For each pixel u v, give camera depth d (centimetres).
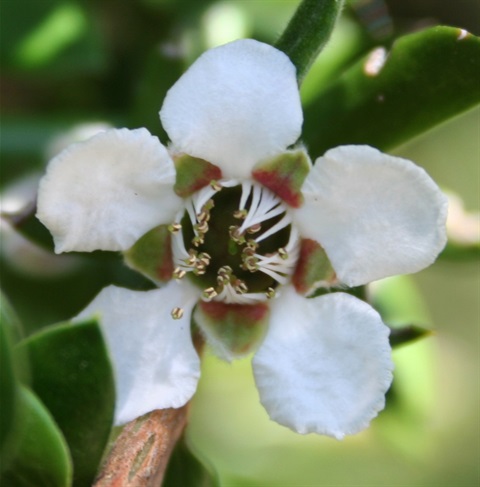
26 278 14
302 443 15
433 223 11
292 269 11
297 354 11
